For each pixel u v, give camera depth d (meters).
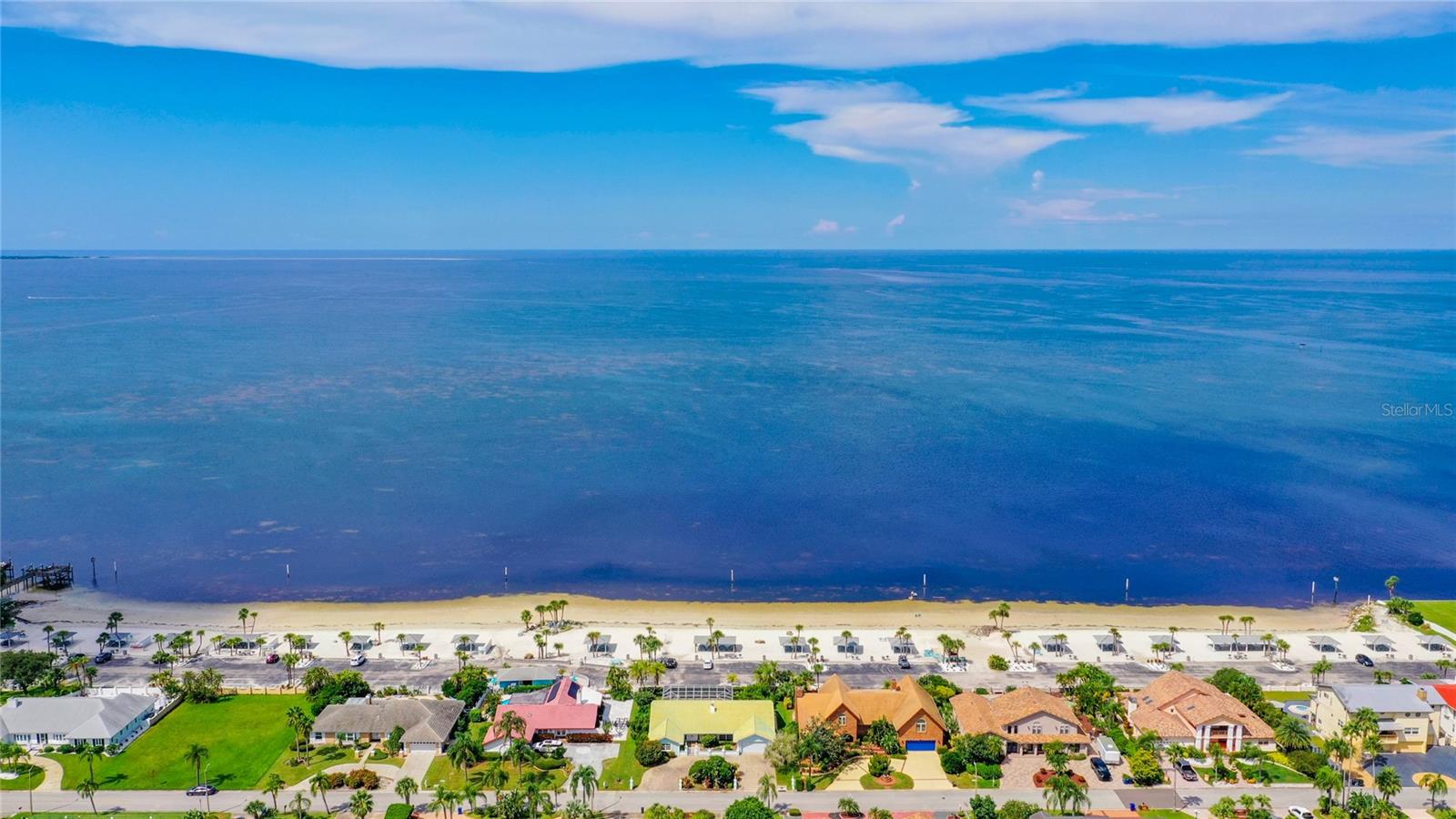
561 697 139.50
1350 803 113.94
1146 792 120.19
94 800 116.75
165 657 157.12
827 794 120.50
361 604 187.25
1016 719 131.25
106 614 182.50
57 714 130.25
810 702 137.25
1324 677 155.25
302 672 154.62
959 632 172.88
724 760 125.12
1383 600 192.75
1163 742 131.12
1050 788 114.38
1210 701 133.62
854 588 196.50
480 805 116.88
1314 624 180.88
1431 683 139.12
